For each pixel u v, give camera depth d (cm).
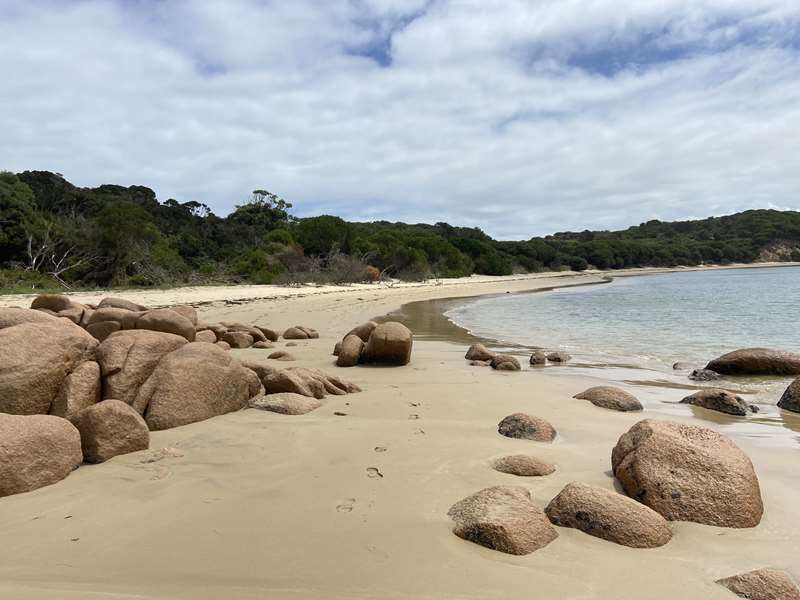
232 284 3375
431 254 5719
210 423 550
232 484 389
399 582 264
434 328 1689
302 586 257
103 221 2778
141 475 404
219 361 600
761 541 327
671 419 645
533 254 7856
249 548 294
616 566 290
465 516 328
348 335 1022
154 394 545
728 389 828
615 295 3269
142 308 1166
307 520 331
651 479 367
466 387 784
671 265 9406
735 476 362
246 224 5975
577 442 524
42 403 492
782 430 600
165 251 3194
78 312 976
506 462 431
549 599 255
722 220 11844
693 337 1413
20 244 2755
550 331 1592
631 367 1010
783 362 917
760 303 2380
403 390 753
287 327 1582
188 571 269
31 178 4631
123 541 301
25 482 371
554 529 326
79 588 248
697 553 309
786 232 10494
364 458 451
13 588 245
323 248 4516
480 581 268
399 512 346
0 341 497
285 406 601
